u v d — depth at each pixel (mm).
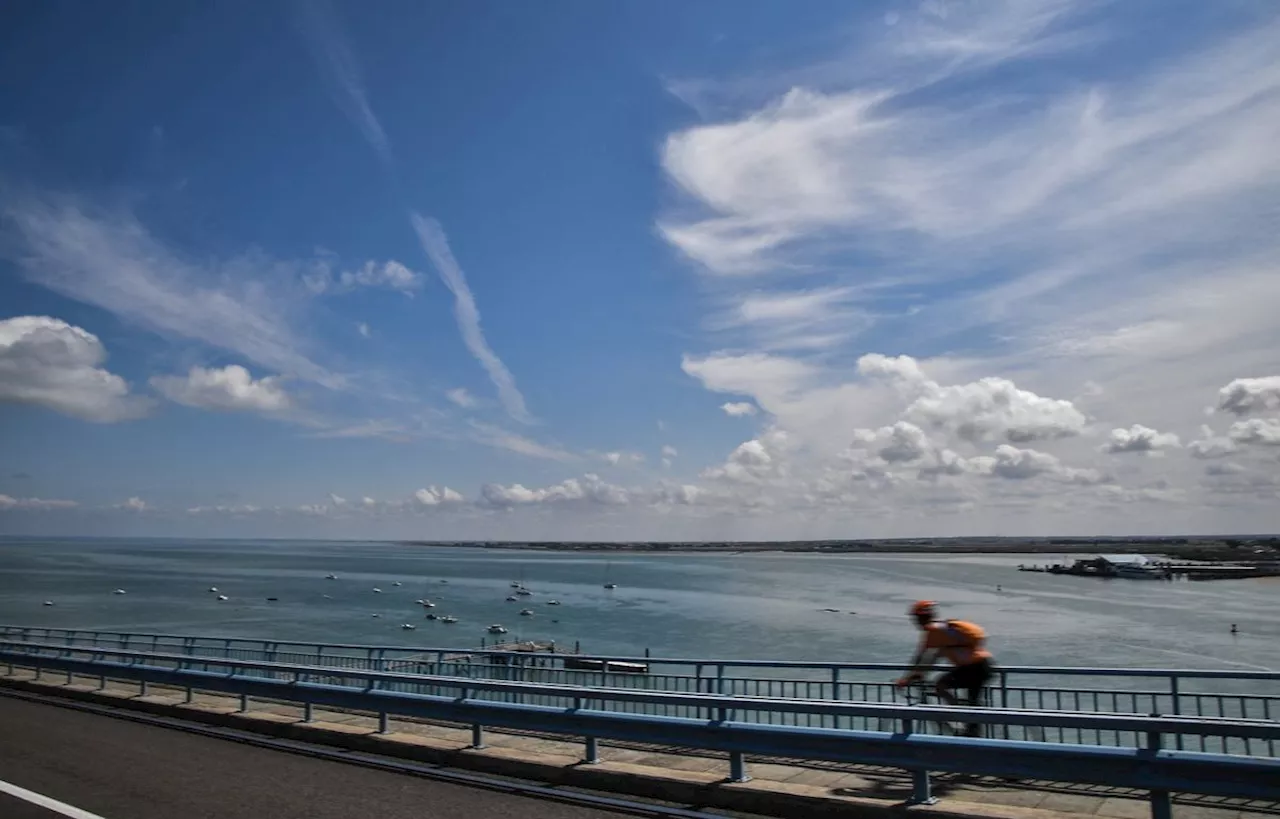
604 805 8469
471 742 11023
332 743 11969
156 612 100312
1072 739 17781
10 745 12023
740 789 8250
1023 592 142000
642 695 9188
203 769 10281
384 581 178000
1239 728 6215
